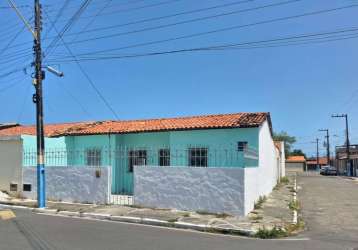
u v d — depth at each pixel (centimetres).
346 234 1203
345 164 7106
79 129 2455
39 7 1662
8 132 2816
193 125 2077
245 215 1434
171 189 1565
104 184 1723
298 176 5456
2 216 1446
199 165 2033
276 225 1275
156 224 1323
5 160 2072
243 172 1438
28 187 1966
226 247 966
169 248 934
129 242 995
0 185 2077
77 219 1409
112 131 2248
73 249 897
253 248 961
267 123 2308
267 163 2314
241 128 1955
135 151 2212
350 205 1936
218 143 2000
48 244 948
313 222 1437
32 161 2059
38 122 1672
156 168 1603
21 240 995
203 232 1211
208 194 1489
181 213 1473
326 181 3941
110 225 1280
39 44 1662
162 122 2297
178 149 2086
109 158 2145
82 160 2347
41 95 1677
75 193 1795
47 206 1672
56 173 1861
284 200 2012
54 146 2331
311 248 975
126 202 1731
